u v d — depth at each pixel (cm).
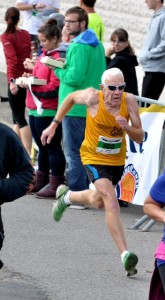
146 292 842
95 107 938
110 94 922
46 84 1211
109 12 2077
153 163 1100
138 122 925
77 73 1134
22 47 1468
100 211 1179
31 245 993
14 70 1461
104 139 944
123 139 959
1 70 2378
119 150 958
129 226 1107
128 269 877
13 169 674
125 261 871
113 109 932
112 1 2064
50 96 1206
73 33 1169
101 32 1511
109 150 950
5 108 1867
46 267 911
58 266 916
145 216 1089
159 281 632
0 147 662
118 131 946
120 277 888
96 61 1158
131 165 1121
